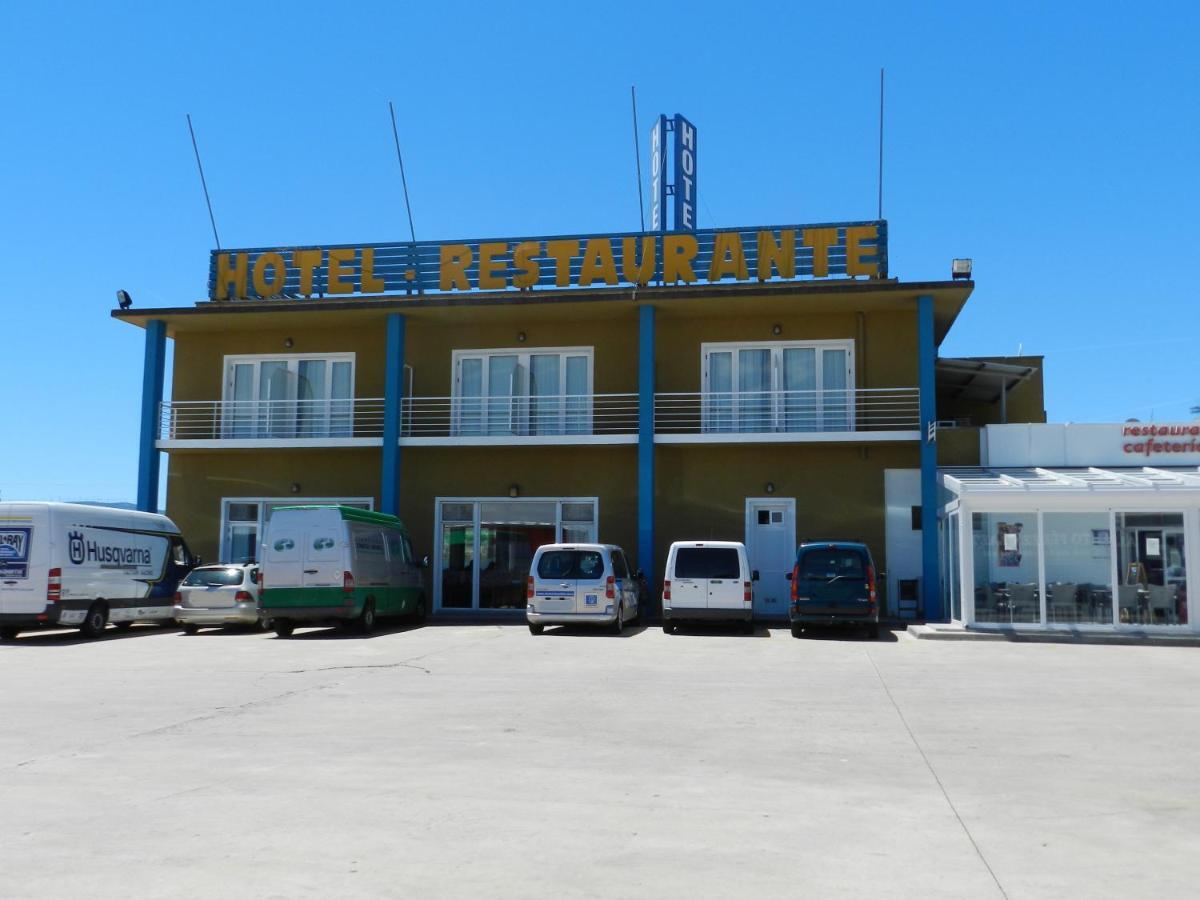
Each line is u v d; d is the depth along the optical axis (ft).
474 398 86.43
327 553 65.57
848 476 80.43
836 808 22.93
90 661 52.21
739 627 68.49
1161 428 74.23
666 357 84.43
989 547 66.13
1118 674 46.78
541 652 55.36
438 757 28.09
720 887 17.61
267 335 90.17
